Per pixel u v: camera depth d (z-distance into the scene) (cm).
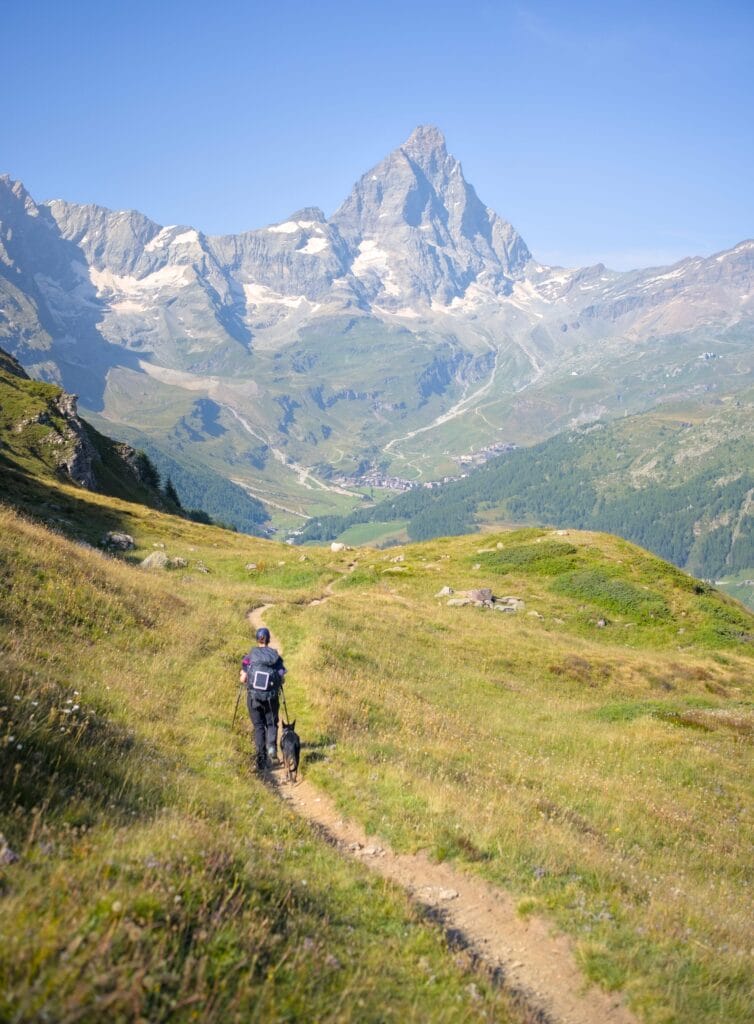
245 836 912
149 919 575
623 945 912
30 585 1977
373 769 1412
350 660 2578
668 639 4619
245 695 1794
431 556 6238
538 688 3198
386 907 880
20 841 664
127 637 1992
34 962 469
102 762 984
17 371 13288
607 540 6288
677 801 1952
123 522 5906
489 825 1227
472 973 783
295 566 5256
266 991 564
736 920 1134
